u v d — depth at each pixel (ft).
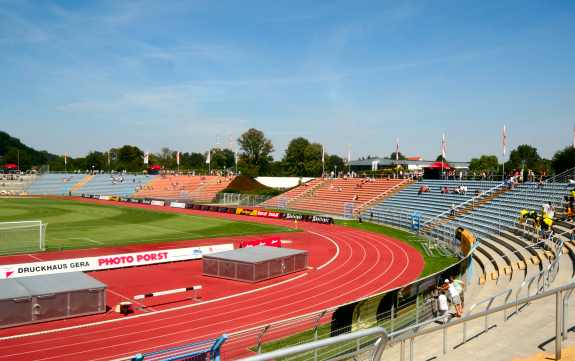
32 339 70.69
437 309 72.59
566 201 145.28
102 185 447.83
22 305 76.95
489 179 244.63
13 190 442.91
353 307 57.72
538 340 35.60
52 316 79.61
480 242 143.13
